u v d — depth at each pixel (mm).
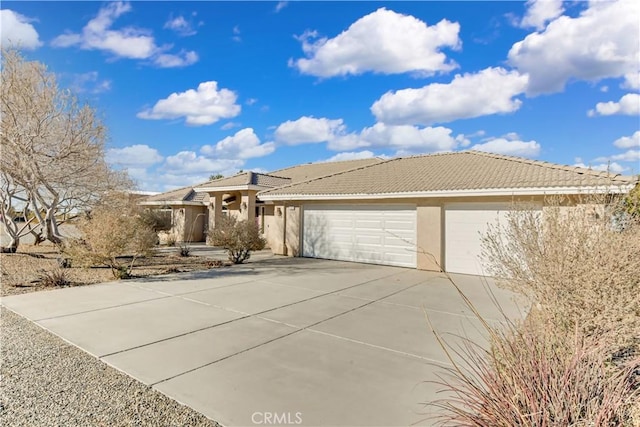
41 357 5734
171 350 6074
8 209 17156
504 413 3105
